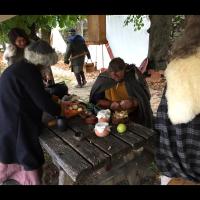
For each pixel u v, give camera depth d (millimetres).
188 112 1328
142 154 2701
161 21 5230
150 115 2828
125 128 2250
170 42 5320
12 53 3127
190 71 1314
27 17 3387
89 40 5715
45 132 2354
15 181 2676
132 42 6879
